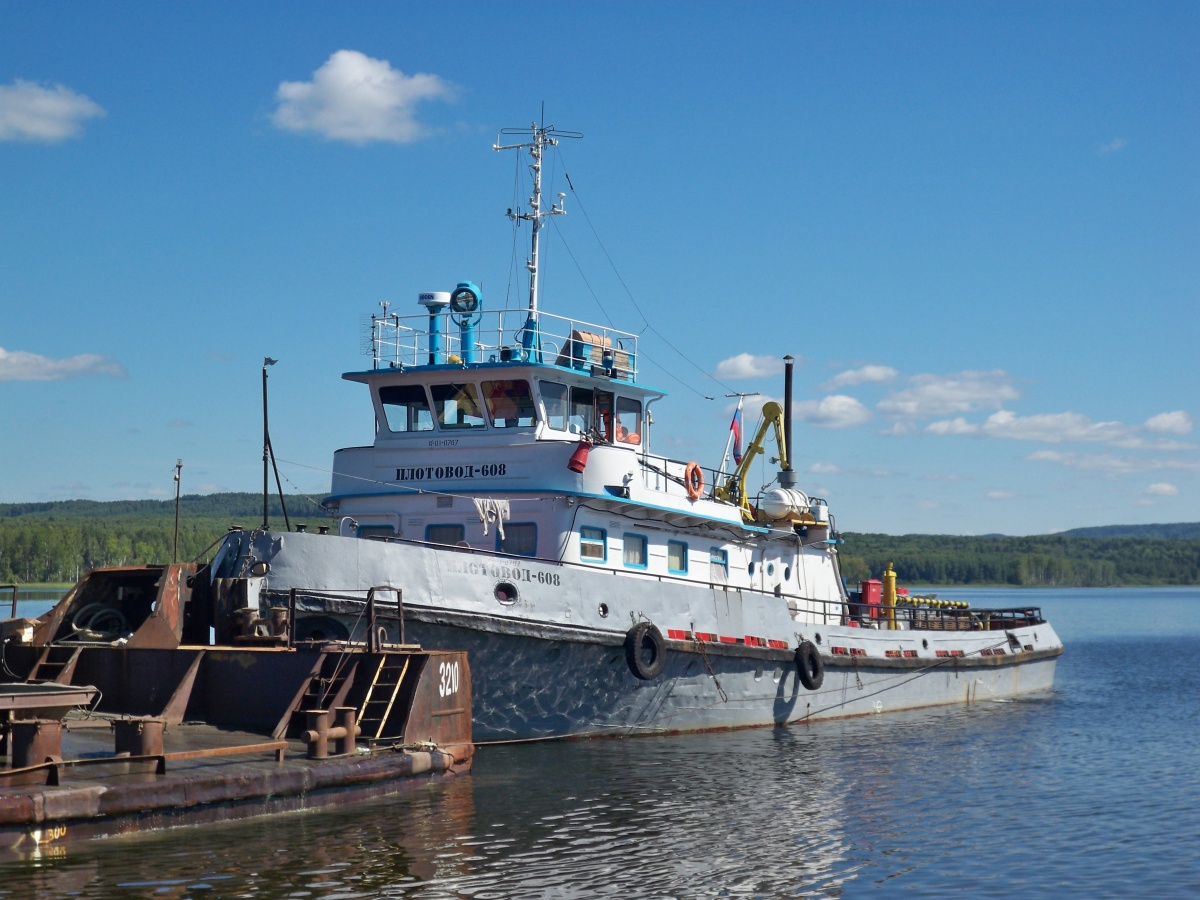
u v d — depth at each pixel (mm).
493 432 25203
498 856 16078
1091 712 35281
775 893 15508
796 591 32031
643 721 25891
